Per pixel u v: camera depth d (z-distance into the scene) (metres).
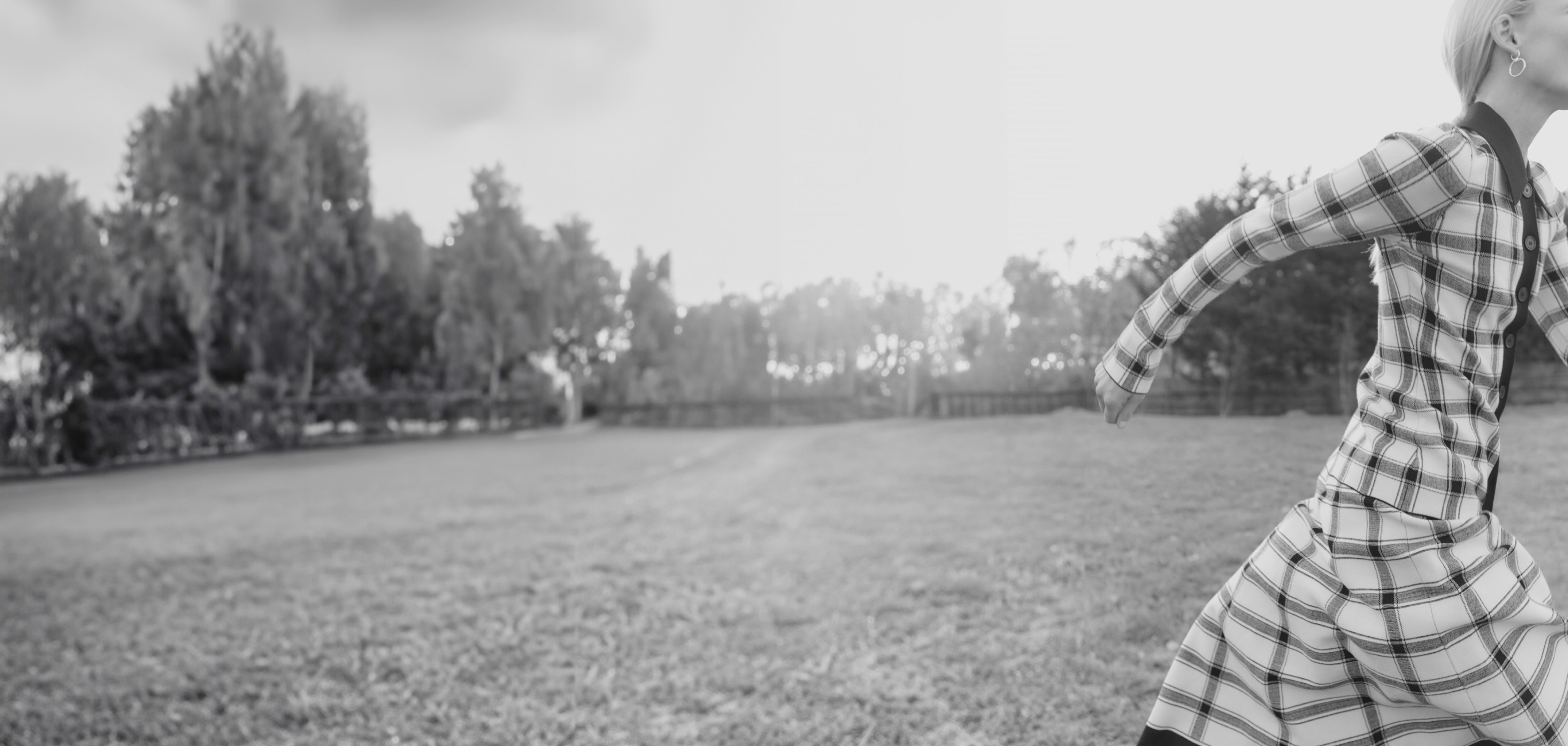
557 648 4.40
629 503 8.61
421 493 11.04
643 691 3.77
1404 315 1.47
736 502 7.64
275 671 4.45
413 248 21.11
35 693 4.47
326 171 21.45
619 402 16.20
